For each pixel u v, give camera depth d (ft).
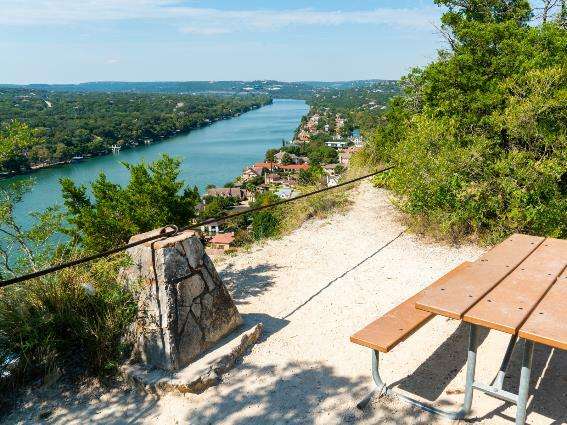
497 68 27.45
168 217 28.81
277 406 10.82
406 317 11.06
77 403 11.19
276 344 13.52
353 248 22.24
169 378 11.41
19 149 20.51
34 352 11.90
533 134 22.11
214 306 13.01
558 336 7.62
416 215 24.47
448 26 38.70
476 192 21.11
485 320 8.24
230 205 180.75
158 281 11.78
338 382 11.63
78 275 13.64
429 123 24.72
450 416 10.07
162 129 433.48
